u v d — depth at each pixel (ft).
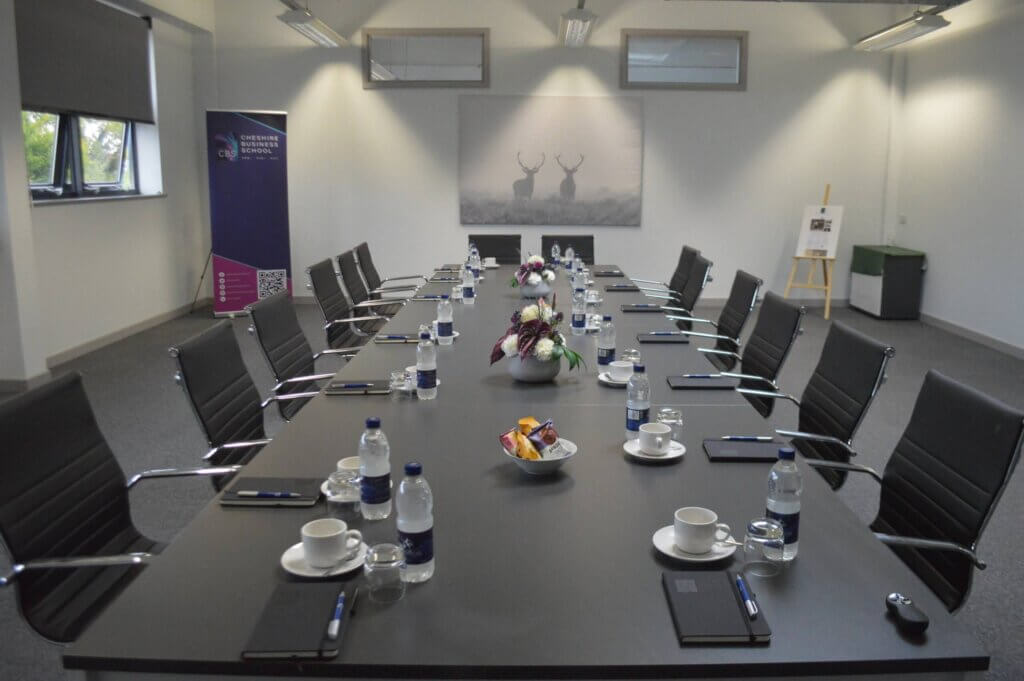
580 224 32.50
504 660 4.99
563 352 10.93
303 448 8.59
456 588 5.80
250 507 7.16
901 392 21.24
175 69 30.07
